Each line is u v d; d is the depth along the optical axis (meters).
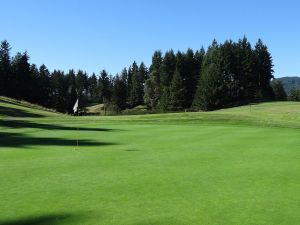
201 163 15.82
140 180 12.64
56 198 10.45
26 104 84.19
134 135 27.44
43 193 10.96
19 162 15.96
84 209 9.50
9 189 11.41
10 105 71.38
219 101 109.50
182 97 118.25
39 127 35.75
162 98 120.50
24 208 9.55
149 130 31.47
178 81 118.31
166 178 12.92
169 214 9.16
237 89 129.62
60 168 14.65
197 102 110.44
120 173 13.73
